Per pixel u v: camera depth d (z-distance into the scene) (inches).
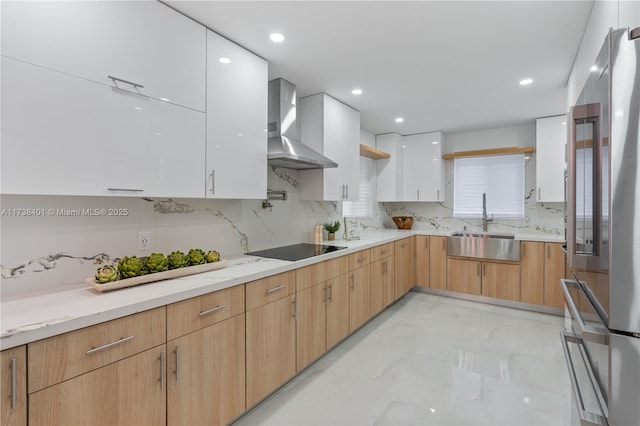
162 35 63.7
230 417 64.5
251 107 84.0
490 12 67.7
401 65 93.0
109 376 45.9
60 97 50.0
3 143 44.8
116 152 56.7
